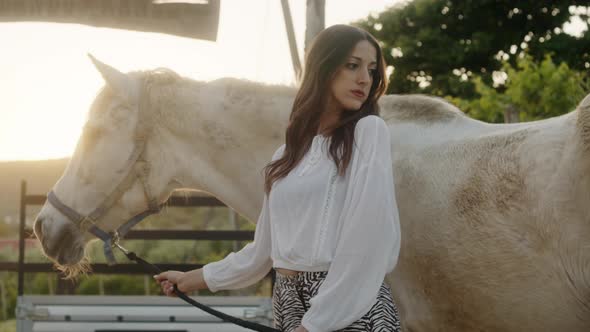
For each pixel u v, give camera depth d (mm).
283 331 2119
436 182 2693
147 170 3197
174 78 3248
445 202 2639
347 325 1979
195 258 10641
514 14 18297
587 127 2285
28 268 4961
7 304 10914
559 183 2338
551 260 2365
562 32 17781
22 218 5023
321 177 2105
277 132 3121
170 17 4699
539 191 2385
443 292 2660
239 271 2391
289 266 2115
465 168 2627
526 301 2447
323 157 2135
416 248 2711
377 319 2002
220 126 3168
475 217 2541
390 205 2033
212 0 4660
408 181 2773
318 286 2053
